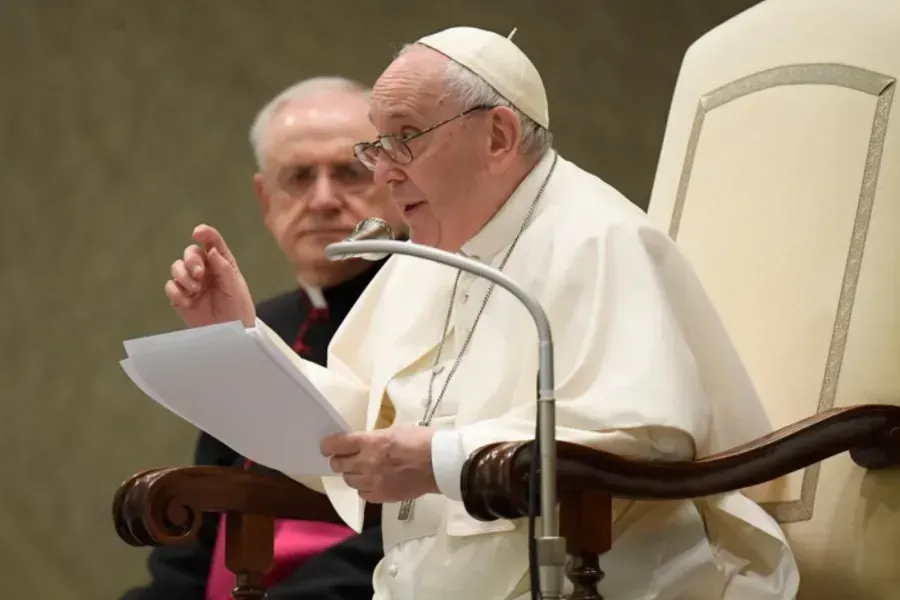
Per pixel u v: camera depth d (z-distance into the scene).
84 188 22.72
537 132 11.63
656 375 9.89
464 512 10.47
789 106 13.01
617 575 10.09
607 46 22.62
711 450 10.30
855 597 11.09
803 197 12.55
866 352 11.69
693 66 14.29
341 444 9.55
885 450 10.62
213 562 13.92
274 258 22.36
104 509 21.78
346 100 15.46
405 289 12.39
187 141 22.86
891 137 12.16
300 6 23.08
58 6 22.97
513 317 11.10
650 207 14.05
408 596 10.72
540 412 8.29
